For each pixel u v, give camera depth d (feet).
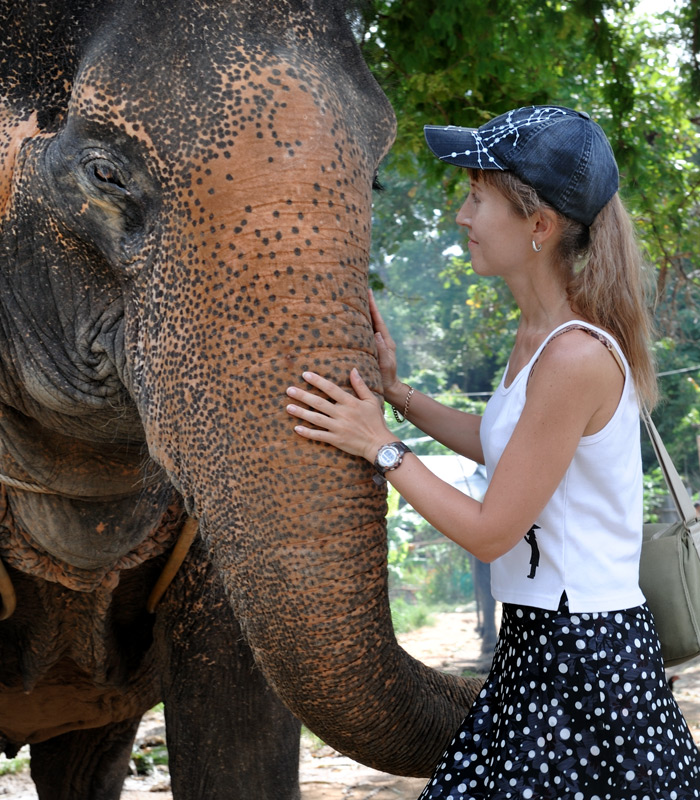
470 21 18.15
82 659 10.35
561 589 6.93
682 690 26.91
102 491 8.88
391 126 7.68
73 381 7.89
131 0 7.25
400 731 6.84
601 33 21.03
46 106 7.64
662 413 61.67
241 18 7.01
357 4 8.34
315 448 6.43
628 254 7.20
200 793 9.88
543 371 6.83
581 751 6.75
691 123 32.50
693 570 7.64
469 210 7.37
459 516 6.75
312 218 6.57
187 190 6.73
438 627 43.68
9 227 7.76
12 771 19.01
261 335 6.46
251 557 6.45
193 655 9.86
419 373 79.30
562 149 7.00
